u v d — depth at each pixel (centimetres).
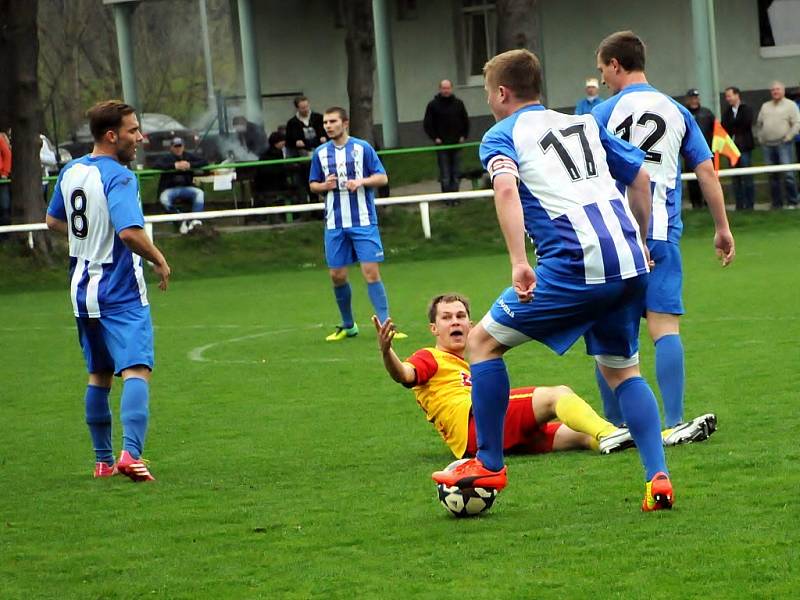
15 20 5838
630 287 1383
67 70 12781
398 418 2245
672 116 1859
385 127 8050
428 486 1673
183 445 2117
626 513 1441
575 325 1406
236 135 8188
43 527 1569
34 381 2975
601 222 1374
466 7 8719
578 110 5488
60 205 1917
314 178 3391
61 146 8469
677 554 1262
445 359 1838
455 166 6281
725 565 1218
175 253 5772
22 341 3775
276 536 1453
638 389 1430
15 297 5284
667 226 1853
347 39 6869
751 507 1427
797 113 5800
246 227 6125
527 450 1866
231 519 1553
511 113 1443
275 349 3272
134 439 1848
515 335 1418
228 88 12306
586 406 1814
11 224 5897
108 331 1866
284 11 9200
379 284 3391
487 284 4525
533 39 6362
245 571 1312
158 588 1270
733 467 1631
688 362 2614
